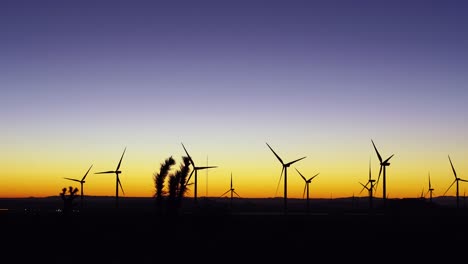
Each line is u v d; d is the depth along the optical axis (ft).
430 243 281.33
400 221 527.40
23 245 161.58
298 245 252.62
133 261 141.49
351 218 594.65
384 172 403.75
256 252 204.74
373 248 250.16
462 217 611.06
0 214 362.74
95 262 141.90
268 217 575.38
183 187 109.91
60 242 159.84
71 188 162.71
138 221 208.95
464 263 195.72
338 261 194.39
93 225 260.62
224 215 230.68
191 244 184.24
